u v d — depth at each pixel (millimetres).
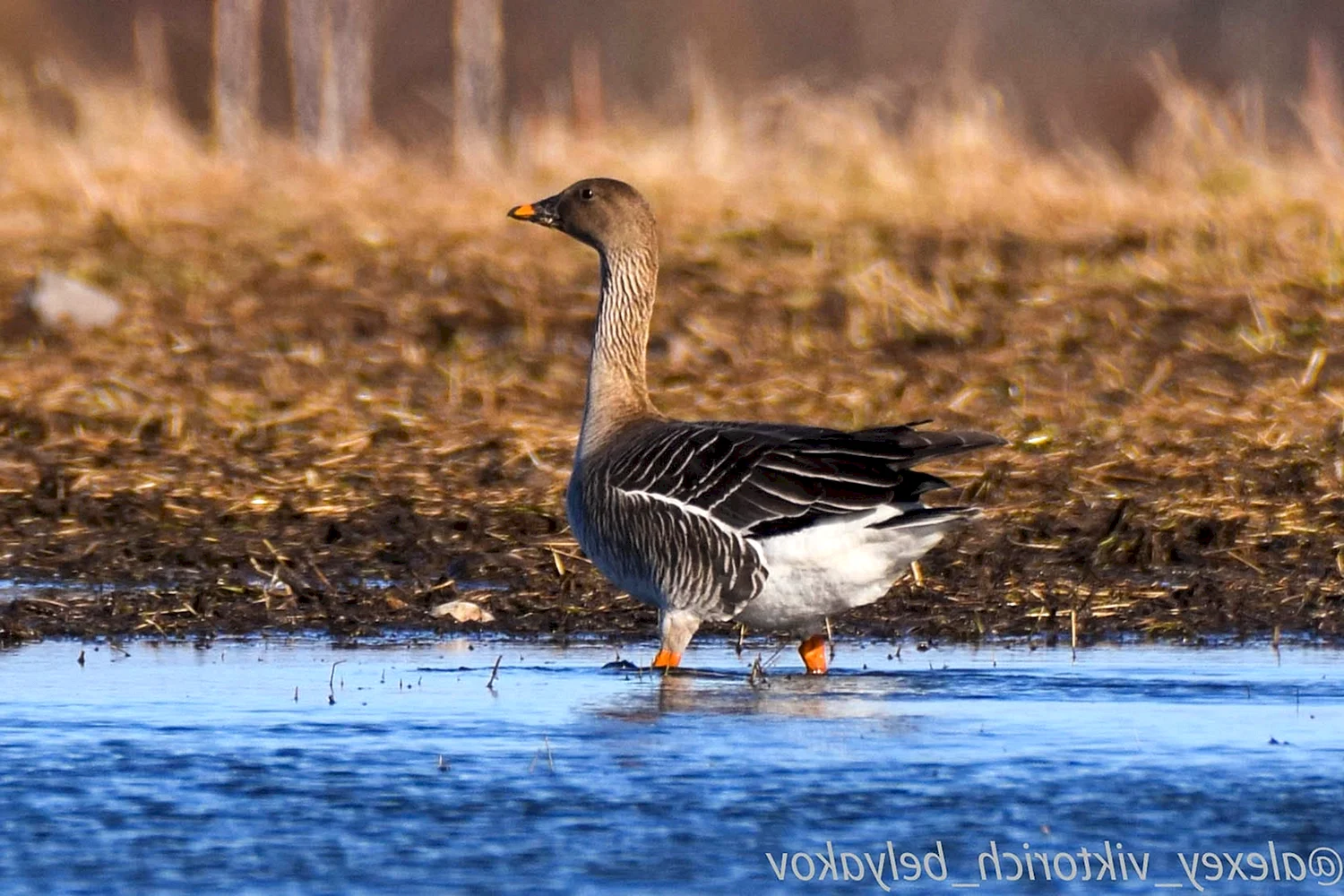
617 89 45312
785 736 9367
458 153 27562
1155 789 8453
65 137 26781
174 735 9477
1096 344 19312
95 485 15680
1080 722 9617
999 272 21609
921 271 21844
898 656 11438
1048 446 16359
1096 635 12008
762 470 10555
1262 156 25109
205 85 42281
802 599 10633
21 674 10898
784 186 24953
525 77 45438
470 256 22500
